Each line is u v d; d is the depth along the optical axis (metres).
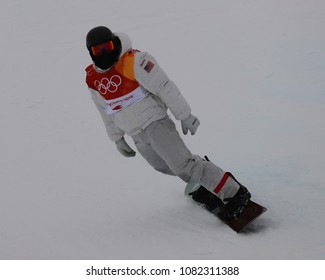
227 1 42.06
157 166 16.53
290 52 30.59
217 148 21.66
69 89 30.92
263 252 14.33
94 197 19.11
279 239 14.95
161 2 44.19
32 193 19.83
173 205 17.86
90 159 22.41
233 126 23.38
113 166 21.52
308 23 34.53
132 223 16.94
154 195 18.75
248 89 27.00
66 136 24.98
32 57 36.78
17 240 16.45
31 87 31.77
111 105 15.24
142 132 15.41
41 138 25.05
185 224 16.48
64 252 15.45
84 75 32.75
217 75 29.39
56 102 29.27
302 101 24.75
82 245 15.80
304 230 15.26
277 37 33.12
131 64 14.52
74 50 37.19
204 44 34.16
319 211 16.16
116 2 45.75
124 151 16.75
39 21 44.00
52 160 22.66
